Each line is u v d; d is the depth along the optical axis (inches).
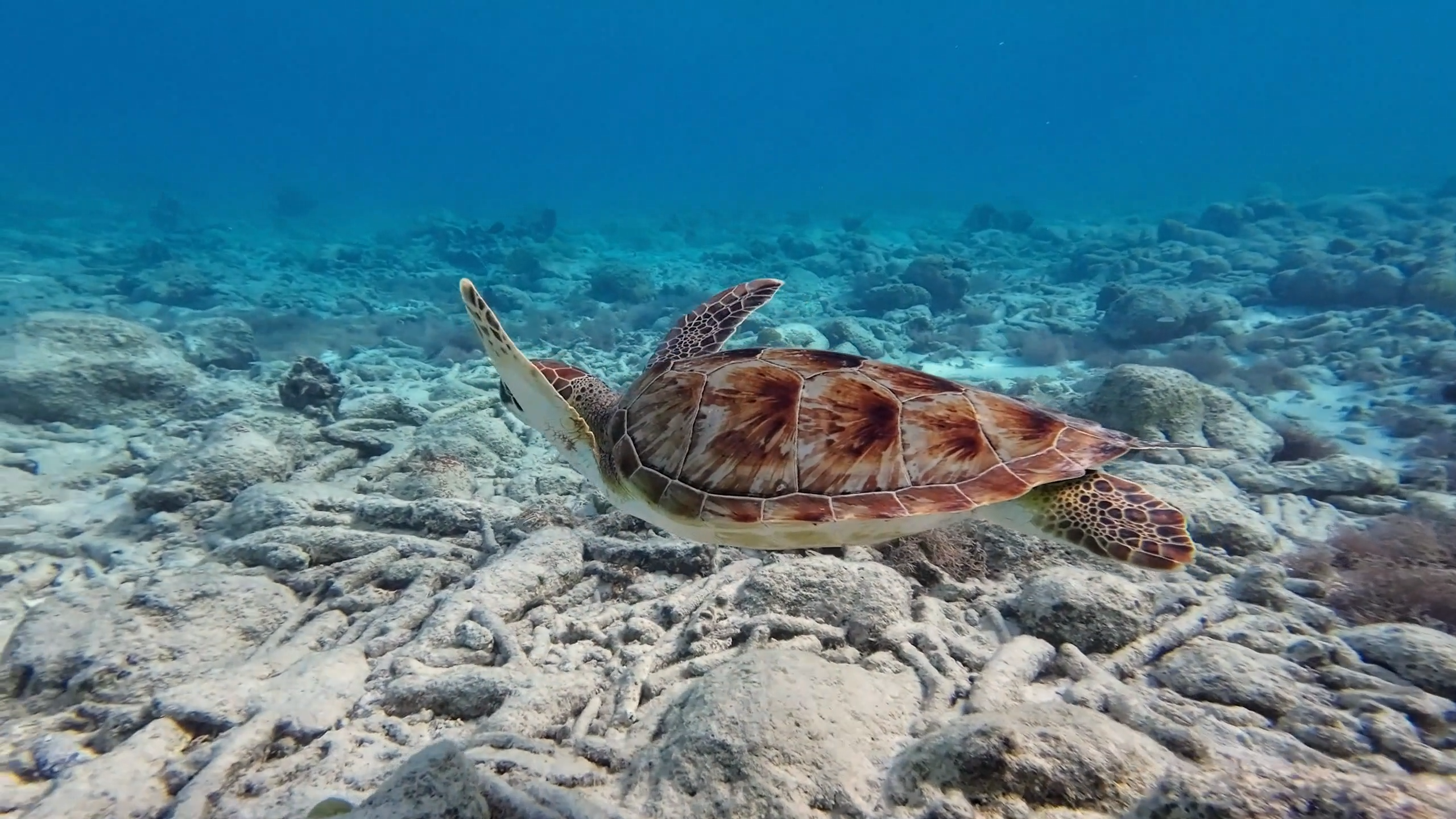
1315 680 25.7
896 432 25.3
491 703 25.7
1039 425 26.4
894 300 116.5
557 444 30.1
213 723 24.7
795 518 24.3
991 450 25.2
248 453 44.0
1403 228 150.1
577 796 20.9
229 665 29.0
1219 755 21.8
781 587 30.1
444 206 328.8
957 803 19.5
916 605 30.7
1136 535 24.5
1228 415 51.1
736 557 34.2
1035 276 148.8
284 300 120.3
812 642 28.0
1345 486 42.4
